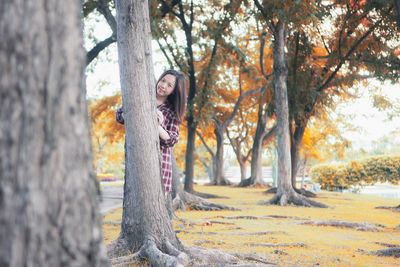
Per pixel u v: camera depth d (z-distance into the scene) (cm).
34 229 127
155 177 430
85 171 140
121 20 419
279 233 768
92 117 2961
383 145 4700
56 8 137
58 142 133
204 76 1867
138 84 413
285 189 1540
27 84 130
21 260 125
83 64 147
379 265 487
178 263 371
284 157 1559
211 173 4400
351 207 1465
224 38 1828
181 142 4228
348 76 1798
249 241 655
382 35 1593
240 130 3544
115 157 5503
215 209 1266
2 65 129
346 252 591
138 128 416
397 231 878
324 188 3089
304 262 488
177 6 1814
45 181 130
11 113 128
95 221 143
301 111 1820
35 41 132
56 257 130
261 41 2186
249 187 2897
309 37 1772
